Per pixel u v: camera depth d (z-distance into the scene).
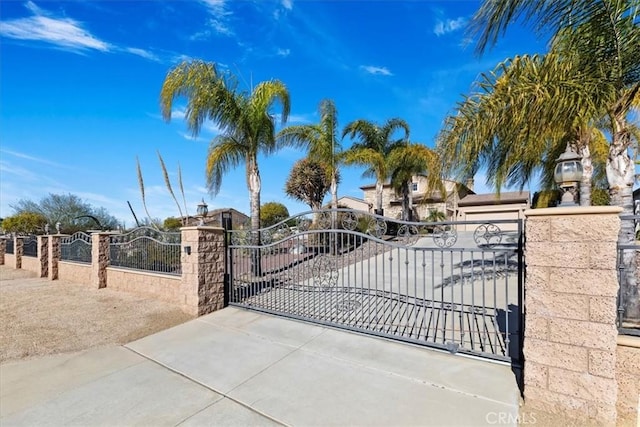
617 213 2.63
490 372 3.58
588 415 2.69
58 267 11.66
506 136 4.90
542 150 6.45
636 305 3.46
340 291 7.27
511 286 7.79
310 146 13.55
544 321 2.90
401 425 2.74
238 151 10.29
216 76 8.83
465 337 4.65
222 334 5.15
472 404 3.01
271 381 3.57
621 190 4.18
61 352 4.54
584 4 3.94
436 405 3.01
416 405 3.02
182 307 6.60
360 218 13.86
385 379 3.53
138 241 8.64
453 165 5.25
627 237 3.79
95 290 9.08
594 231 2.71
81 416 2.97
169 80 8.38
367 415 2.89
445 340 4.40
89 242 10.34
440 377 3.52
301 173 21.25
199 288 6.29
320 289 7.21
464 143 4.99
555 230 2.87
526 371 2.97
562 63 4.32
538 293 2.93
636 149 6.76
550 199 11.17
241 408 3.07
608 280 2.65
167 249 7.80
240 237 8.02
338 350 4.34
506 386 3.28
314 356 4.20
